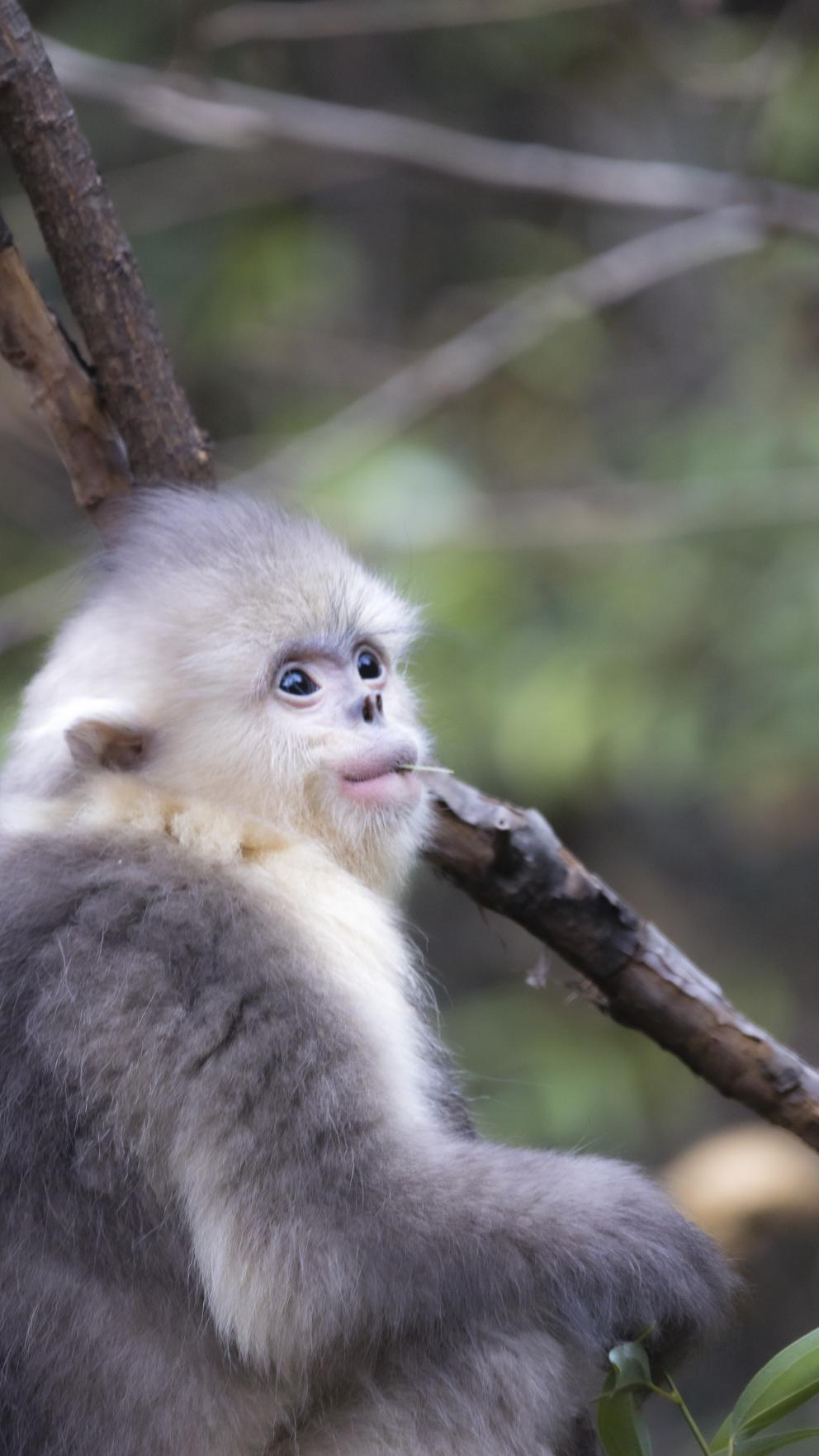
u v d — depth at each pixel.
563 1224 6.64
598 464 17.44
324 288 17.50
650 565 15.70
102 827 7.20
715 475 15.78
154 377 8.12
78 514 16.89
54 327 8.05
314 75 18.73
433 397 15.41
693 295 18.50
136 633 7.70
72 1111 6.55
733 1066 8.03
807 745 15.05
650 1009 8.09
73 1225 6.59
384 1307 6.49
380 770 7.71
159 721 7.59
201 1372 6.76
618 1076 14.93
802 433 15.73
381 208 19.27
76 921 6.76
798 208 15.41
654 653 15.40
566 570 15.73
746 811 17.20
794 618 15.05
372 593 8.18
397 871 7.86
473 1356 6.95
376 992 7.20
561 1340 7.12
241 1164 6.47
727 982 17.53
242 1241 6.44
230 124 14.54
